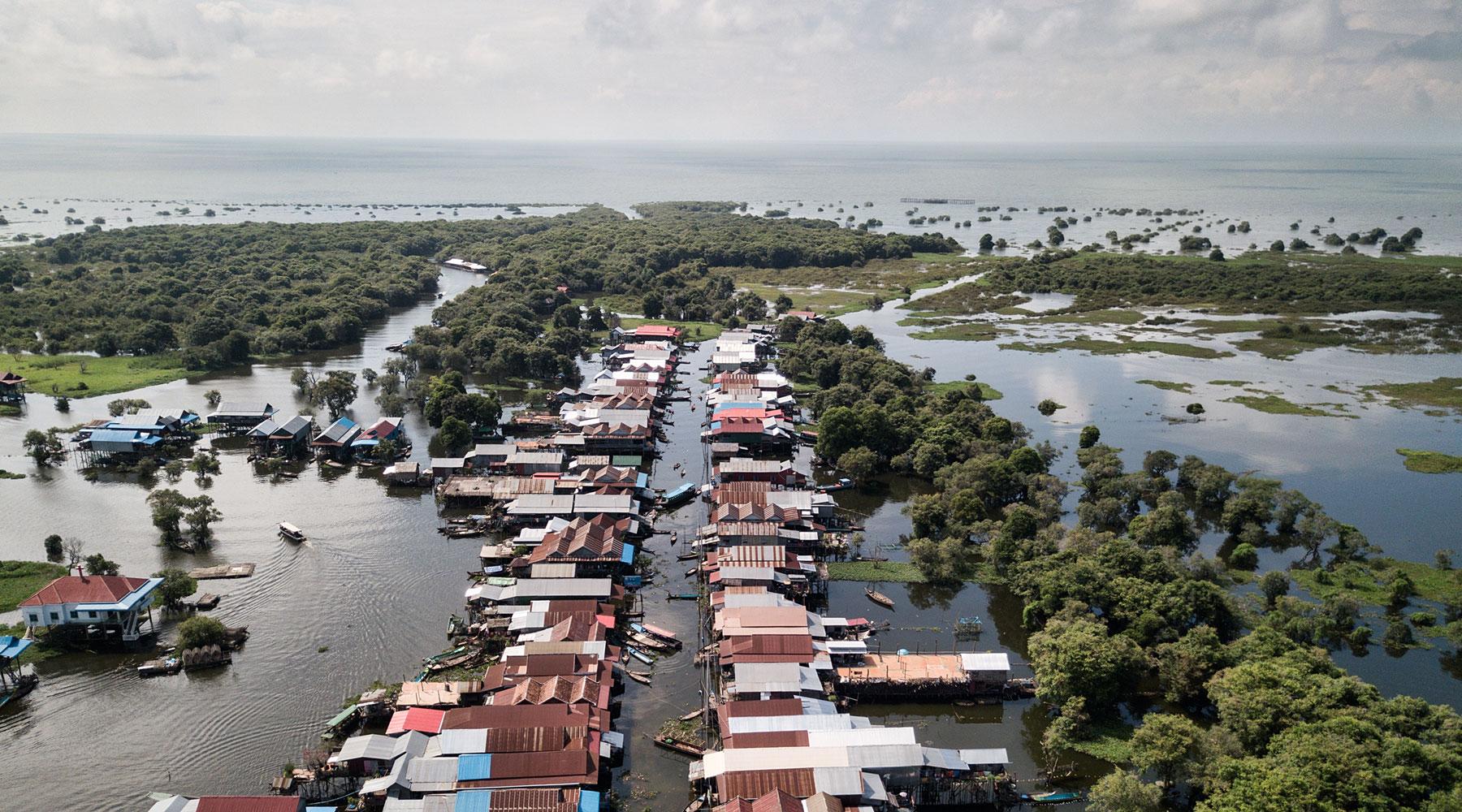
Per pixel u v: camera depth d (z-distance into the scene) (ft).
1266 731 315.58
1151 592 405.39
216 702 359.87
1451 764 276.62
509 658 365.40
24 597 426.92
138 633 399.85
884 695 372.99
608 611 418.72
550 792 294.25
